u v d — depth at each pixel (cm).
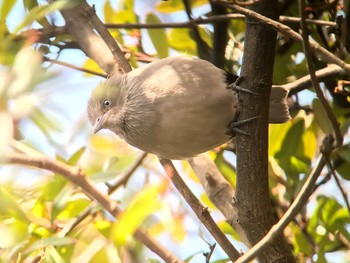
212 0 892
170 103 984
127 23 1189
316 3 1135
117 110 1050
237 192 920
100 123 1062
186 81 985
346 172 1118
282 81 1198
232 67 1235
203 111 977
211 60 1221
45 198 917
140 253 800
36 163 866
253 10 920
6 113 533
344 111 1142
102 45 1123
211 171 1117
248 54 908
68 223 954
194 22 1169
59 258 808
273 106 1066
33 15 639
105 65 1105
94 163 971
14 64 541
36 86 536
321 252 1016
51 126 593
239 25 1277
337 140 842
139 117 1016
